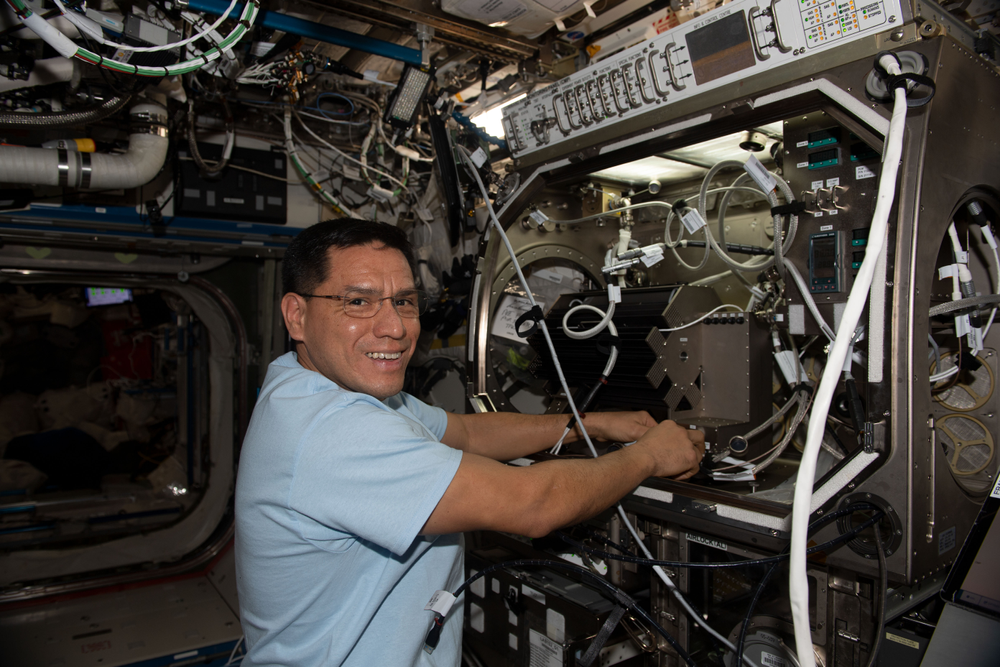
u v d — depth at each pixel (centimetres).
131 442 511
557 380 209
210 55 169
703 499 144
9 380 485
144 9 180
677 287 182
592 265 249
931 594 136
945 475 119
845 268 136
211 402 396
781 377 198
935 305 137
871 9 118
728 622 168
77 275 324
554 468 113
